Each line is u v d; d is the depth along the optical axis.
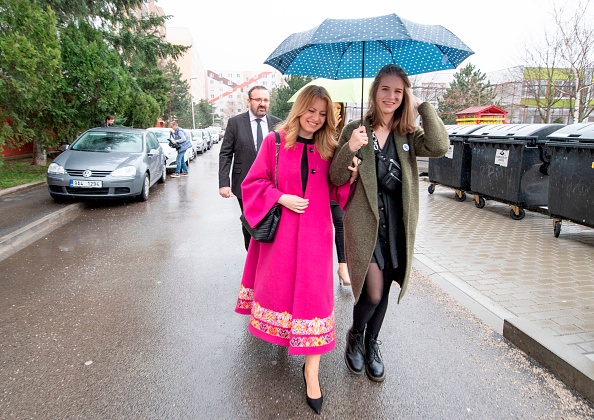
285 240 2.44
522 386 2.65
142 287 4.27
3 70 8.40
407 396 2.56
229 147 4.26
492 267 4.80
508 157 7.42
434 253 5.34
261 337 2.52
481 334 3.32
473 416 2.38
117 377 2.71
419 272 4.70
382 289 2.64
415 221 2.52
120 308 3.77
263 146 2.52
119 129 10.27
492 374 2.78
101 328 3.38
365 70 3.17
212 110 91.06
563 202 5.93
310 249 2.41
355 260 2.52
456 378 2.74
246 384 2.66
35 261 5.09
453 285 4.25
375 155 2.49
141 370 2.80
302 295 2.39
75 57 12.57
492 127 8.46
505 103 34.28
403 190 2.45
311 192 2.44
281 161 2.46
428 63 2.95
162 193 10.59
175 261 5.12
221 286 4.32
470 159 8.95
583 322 3.41
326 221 2.49
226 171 4.26
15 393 2.53
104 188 8.19
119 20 17.36
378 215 2.47
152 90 29.09
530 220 7.39
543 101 28.67
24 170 12.66
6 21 8.68
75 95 12.66
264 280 2.51
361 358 2.82
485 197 8.26
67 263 5.01
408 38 2.17
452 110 37.94
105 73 13.05
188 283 4.39
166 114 53.69
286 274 2.44
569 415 2.38
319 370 2.84
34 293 4.09
